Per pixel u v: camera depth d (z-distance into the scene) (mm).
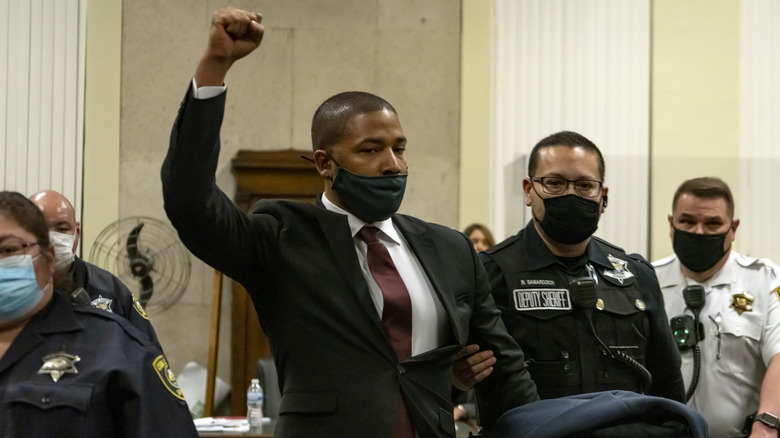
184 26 6980
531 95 6812
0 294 2191
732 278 3914
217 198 2242
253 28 2191
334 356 2305
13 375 2180
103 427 2160
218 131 2201
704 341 3863
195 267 6875
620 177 6723
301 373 2314
